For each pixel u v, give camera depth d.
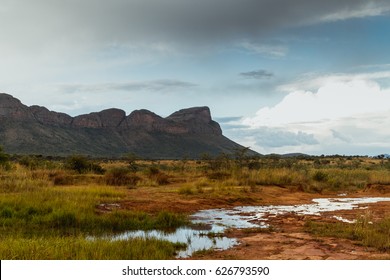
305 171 32.12
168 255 8.54
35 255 7.50
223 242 10.00
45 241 8.62
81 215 12.18
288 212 15.48
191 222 12.98
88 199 14.96
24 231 10.63
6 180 19.14
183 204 16.36
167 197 17.86
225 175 27.16
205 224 12.72
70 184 22.89
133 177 25.09
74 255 7.82
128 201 16.02
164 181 25.56
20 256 7.45
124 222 12.11
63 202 13.86
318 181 27.56
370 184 25.72
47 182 20.64
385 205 17.61
